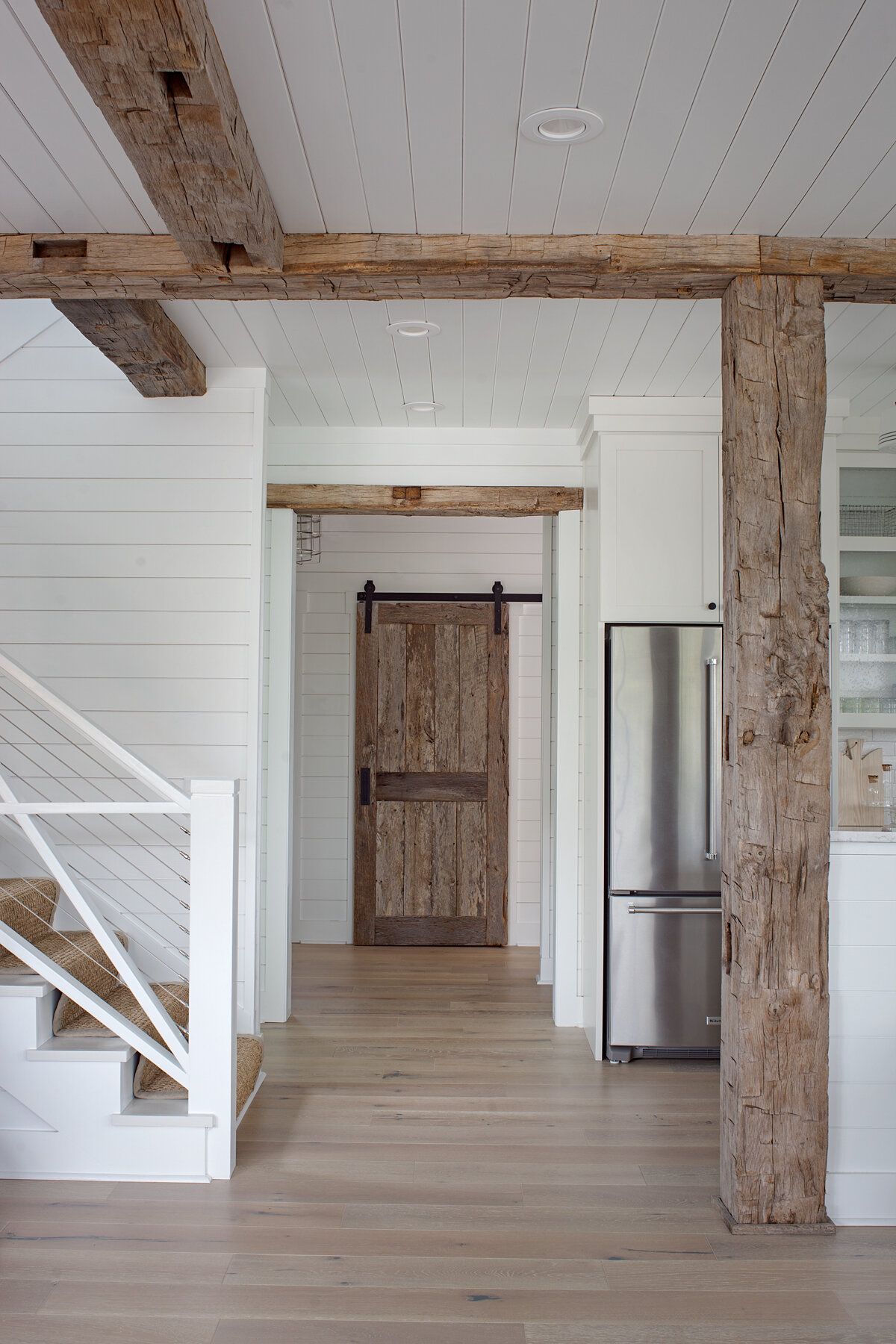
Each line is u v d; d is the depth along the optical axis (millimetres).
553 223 3002
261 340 4102
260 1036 4398
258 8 2094
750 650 2980
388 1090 4168
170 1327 2502
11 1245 2883
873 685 5434
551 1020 5230
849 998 3170
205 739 4496
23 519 4535
